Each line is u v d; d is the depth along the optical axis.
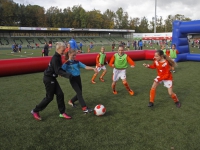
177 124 3.52
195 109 4.25
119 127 3.44
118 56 5.23
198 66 10.66
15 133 3.30
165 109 4.29
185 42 12.91
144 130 3.31
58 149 2.80
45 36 50.38
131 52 13.38
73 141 3.00
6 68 8.23
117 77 5.35
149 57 13.84
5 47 39.22
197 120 3.68
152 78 7.70
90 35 58.66
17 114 4.14
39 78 8.00
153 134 3.17
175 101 4.43
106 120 3.75
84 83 6.93
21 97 5.35
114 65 5.33
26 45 42.72
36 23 60.66
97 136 3.14
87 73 9.02
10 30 44.56
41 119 3.84
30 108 4.50
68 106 4.59
